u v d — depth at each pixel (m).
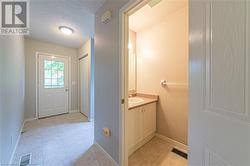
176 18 2.24
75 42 3.92
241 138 0.46
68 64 4.41
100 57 2.07
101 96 2.06
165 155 1.97
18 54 2.50
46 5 2.14
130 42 2.88
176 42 2.26
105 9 1.90
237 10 0.47
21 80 2.92
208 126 0.61
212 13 0.58
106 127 1.93
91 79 3.59
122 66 1.58
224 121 0.52
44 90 3.93
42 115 3.89
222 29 0.53
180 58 2.21
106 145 1.92
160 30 2.50
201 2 0.64
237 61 0.47
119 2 1.60
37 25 2.88
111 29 1.77
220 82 0.54
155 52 2.60
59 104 4.24
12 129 1.92
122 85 1.59
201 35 0.64
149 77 2.73
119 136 1.63
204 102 0.63
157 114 2.57
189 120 0.75
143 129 2.20
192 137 0.72
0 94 1.36
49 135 2.64
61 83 4.27
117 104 1.67
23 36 3.21
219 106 0.55
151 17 2.34
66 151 2.04
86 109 3.97
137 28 2.77
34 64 3.74
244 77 0.45
